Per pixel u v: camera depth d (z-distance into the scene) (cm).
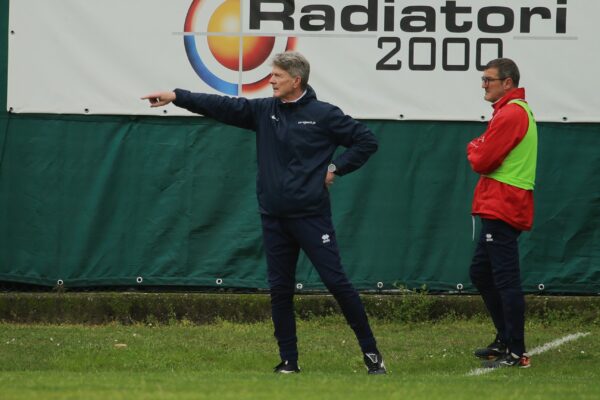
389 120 3847
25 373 2625
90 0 3825
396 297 3762
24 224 3844
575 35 3838
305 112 2703
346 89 3834
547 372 2922
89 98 3841
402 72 3838
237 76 3828
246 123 2773
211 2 3828
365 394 2127
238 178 3862
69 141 3847
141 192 3856
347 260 3862
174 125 3856
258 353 3144
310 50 3828
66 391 2120
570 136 3859
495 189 2952
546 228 3866
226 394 2088
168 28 3828
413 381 2447
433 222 3866
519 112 2938
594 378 2702
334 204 3866
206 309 3731
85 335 3406
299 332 3547
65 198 3850
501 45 3838
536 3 3828
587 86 3847
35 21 3828
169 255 3856
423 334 3538
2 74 3834
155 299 3728
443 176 3862
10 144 3838
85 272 3850
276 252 2761
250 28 3825
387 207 3866
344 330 3597
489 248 2978
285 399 2025
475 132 3856
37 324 3684
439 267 3866
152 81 3841
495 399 2095
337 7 3825
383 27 3828
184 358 3075
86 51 3834
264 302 3734
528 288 3866
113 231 3856
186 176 3856
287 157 2700
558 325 3725
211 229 3862
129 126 3856
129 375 2588
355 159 2712
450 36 3831
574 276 3862
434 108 3847
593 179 3859
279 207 2705
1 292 3828
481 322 3747
